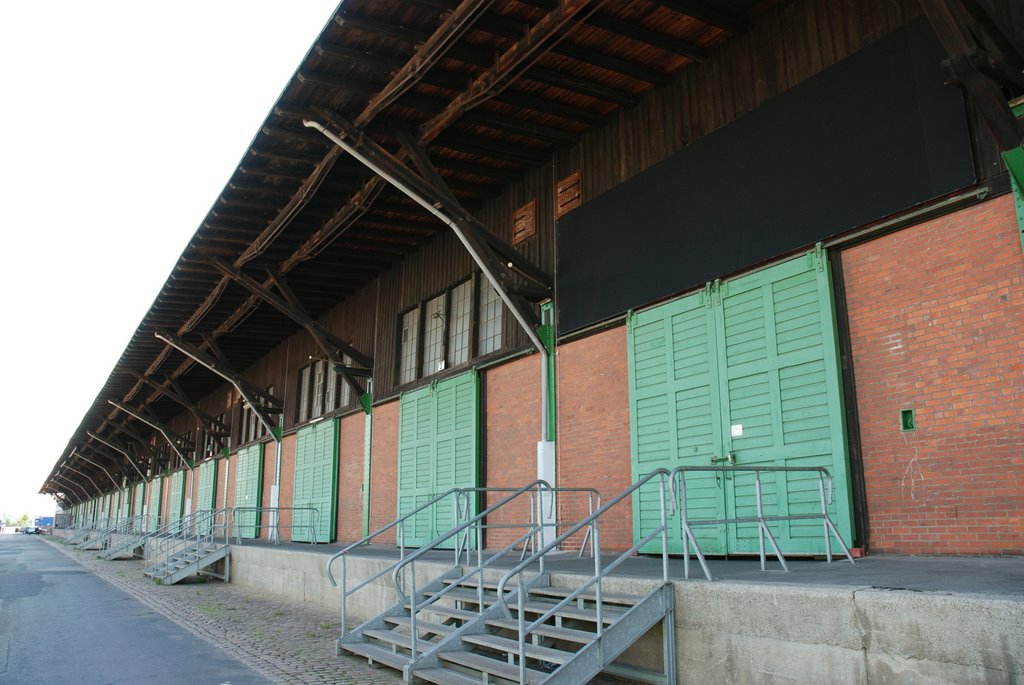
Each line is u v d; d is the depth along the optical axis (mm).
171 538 21047
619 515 9648
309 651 8086
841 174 7484
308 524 18922
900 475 6773
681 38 9008
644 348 9523
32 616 11281
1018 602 3668
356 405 17422
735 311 8438
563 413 10797
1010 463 6047
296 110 9820
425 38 8516
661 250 9438
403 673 6484
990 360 6266
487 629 6797
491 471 12383
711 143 8969
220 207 13023
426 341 15008
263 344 23422
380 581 9781
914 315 6848
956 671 3854
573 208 11062
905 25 7105
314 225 13945
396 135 10305
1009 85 6238
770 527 7730
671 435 9000
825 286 7520
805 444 7504
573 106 10430
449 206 10469
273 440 22703
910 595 4105
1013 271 6184
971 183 6426
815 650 4516
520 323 11719
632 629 5422
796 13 8234
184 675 6895
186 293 17922
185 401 26594
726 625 5113
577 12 8086
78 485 71625
